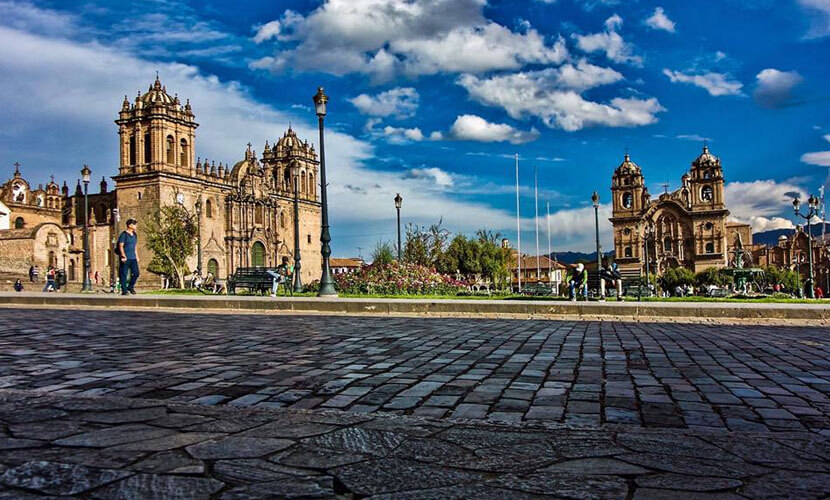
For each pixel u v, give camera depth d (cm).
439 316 1598
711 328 1244
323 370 675
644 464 301
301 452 317
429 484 269
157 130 7756
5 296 2025
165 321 1391
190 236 6825
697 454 320
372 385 584
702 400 516
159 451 317
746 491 262
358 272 2955
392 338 1017
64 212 9912
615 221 12412
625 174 12500
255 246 9181
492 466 296
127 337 1029
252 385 585
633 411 475
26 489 260
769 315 1399
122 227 7875
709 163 11862
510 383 593
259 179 9356
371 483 270
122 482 269
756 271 5803
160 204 7619
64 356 788
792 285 9638
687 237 11931
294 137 10650
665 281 10675
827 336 1070
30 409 422
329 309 1700
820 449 333
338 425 378
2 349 861
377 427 373
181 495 254
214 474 280
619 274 3022
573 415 461
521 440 346
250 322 1370
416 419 400
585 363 729
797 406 495
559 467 295
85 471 284
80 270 8000
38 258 6369
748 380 612
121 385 586
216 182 8588
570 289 2716
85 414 408
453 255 7625
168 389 567
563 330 1182
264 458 306
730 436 361
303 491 259
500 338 1020
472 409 481
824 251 10881
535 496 255
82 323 1324
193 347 888
